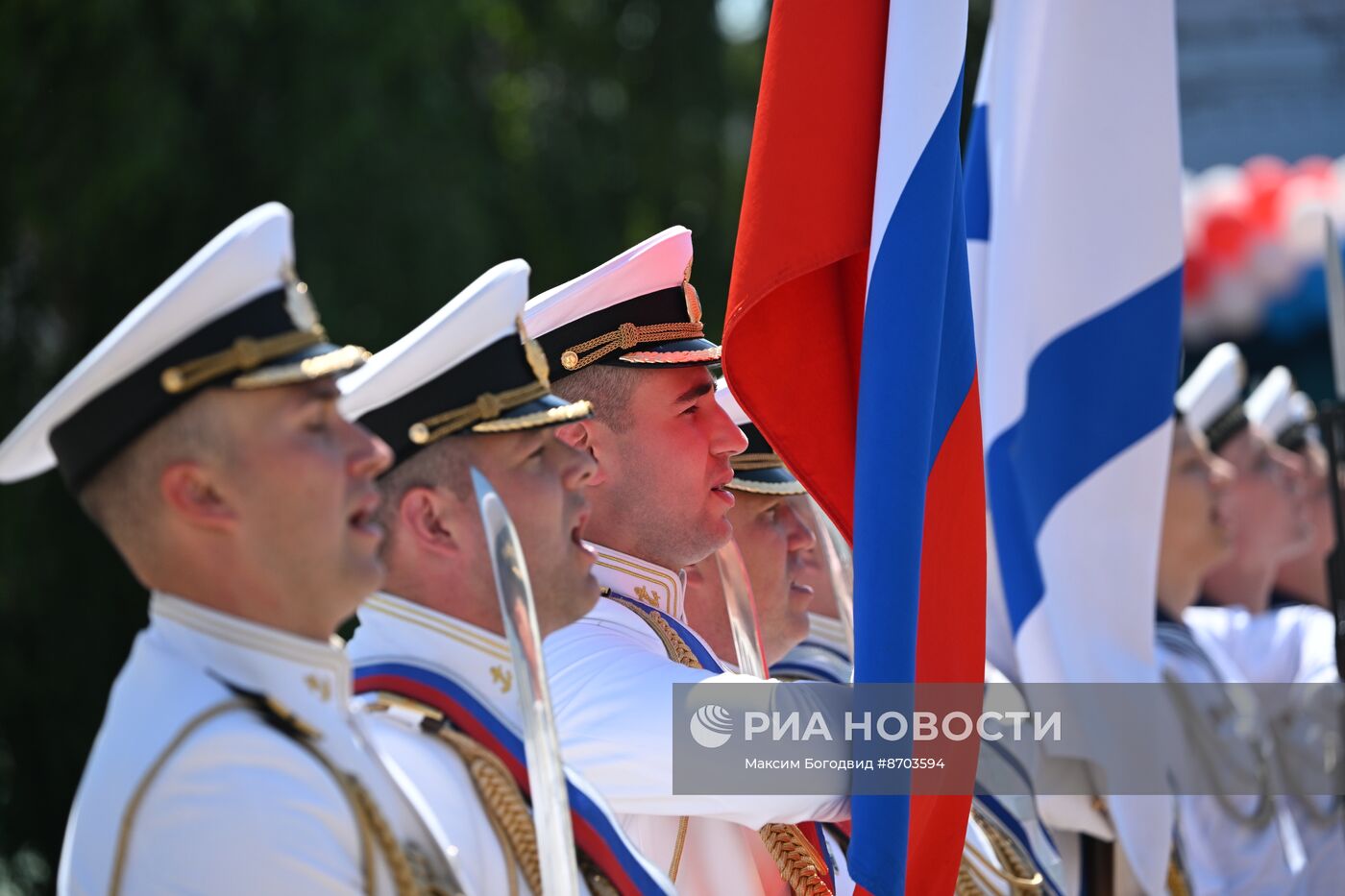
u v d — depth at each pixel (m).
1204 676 17.83
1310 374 30.62
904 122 9.19
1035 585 13.38
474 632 8.05
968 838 12.78
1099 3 13.07
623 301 10.25
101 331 30.55
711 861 9.91
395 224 29.45
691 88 36.84
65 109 28.66
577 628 9.74
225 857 6.25
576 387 10.15
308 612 6.77
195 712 6.45
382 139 29.55
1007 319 13.26
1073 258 13.16
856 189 9.48
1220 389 21.80
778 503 11.91
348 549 6.78
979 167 13.67
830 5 9.51
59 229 28.53
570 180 35.09
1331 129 57.12
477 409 8.05
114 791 6.36
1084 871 14.82
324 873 6.39
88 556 29.42
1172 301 13.16
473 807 7.68
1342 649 15.82
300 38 29.62
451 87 31.28
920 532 9.06
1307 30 57.75
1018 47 13.30
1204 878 17.56
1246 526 21.72
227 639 6.66
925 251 9.12
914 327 9.07
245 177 29.66
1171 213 13.10
